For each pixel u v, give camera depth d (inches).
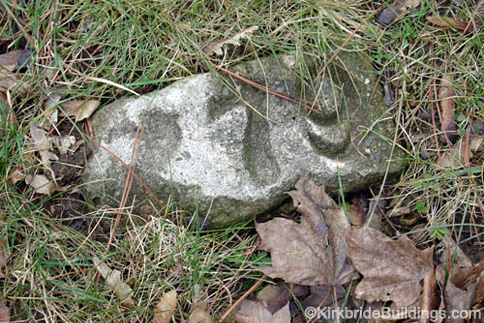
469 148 30.7
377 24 32.2
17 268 28.9
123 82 31.1
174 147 29.6
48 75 31.0
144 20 31.5
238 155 29.6
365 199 30.8
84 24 31.6
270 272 28.5
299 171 29.7
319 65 30.9
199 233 29.7
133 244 29.5
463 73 31.4
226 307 29.2
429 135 31.0
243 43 31.2
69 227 29.7
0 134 30.0
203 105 29.9
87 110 30.5
